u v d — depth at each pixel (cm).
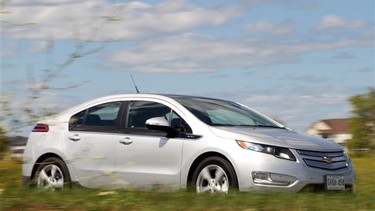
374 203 905
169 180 1079
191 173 1065
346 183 1076
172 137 1085
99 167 1136
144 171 1100
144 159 1102
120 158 1121
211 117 1102
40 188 1002
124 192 924
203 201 881
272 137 1045
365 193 1022
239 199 889
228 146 1035
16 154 870
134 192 925
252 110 1200
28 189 947
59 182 1166
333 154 1070
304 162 1031
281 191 1012
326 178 1041
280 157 1023
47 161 1175
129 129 1127
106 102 1169
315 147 1053
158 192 937
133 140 1113
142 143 1105
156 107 1127
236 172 1023
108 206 865
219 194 922
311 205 877
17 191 926
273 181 1012
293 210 856
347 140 5475
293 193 971
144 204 874
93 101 1180
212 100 1176
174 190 1002
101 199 891
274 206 867
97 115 1166
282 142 1037
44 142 1182
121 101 1157
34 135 1197
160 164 1089
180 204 873
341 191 1066
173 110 1110
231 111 1150
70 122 1176
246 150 1025
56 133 1177
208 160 1050
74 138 1159
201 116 1094
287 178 1017
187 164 1064
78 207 866
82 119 1172
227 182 1031
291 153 1029
